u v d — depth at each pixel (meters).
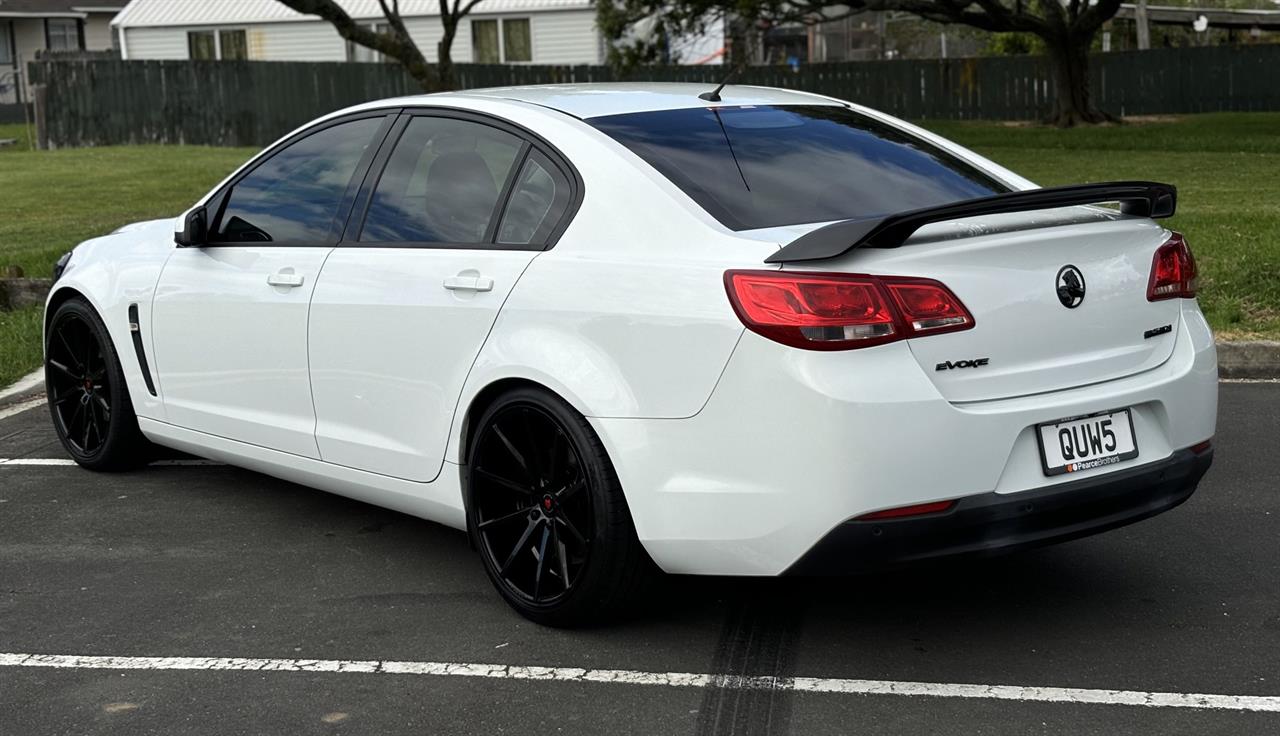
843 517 3.56
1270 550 4.89
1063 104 29.94
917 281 3.61
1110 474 3.87
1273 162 18.97
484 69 30.62
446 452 4.45
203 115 29.81
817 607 4.41
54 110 29.00
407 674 3.98
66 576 4.89
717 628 4.25
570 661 4.03
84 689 3.93
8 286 9.90
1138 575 4.67
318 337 4.84
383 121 4.96
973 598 4.47
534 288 4.14
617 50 27.34
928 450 3.57
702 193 4.04
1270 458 6.10
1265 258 9.44
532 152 4.40
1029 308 3.77
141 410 5.82
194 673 4.02
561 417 4.04
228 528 5.41
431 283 4.45
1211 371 4.18
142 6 36.00
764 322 3.60
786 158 4.35
